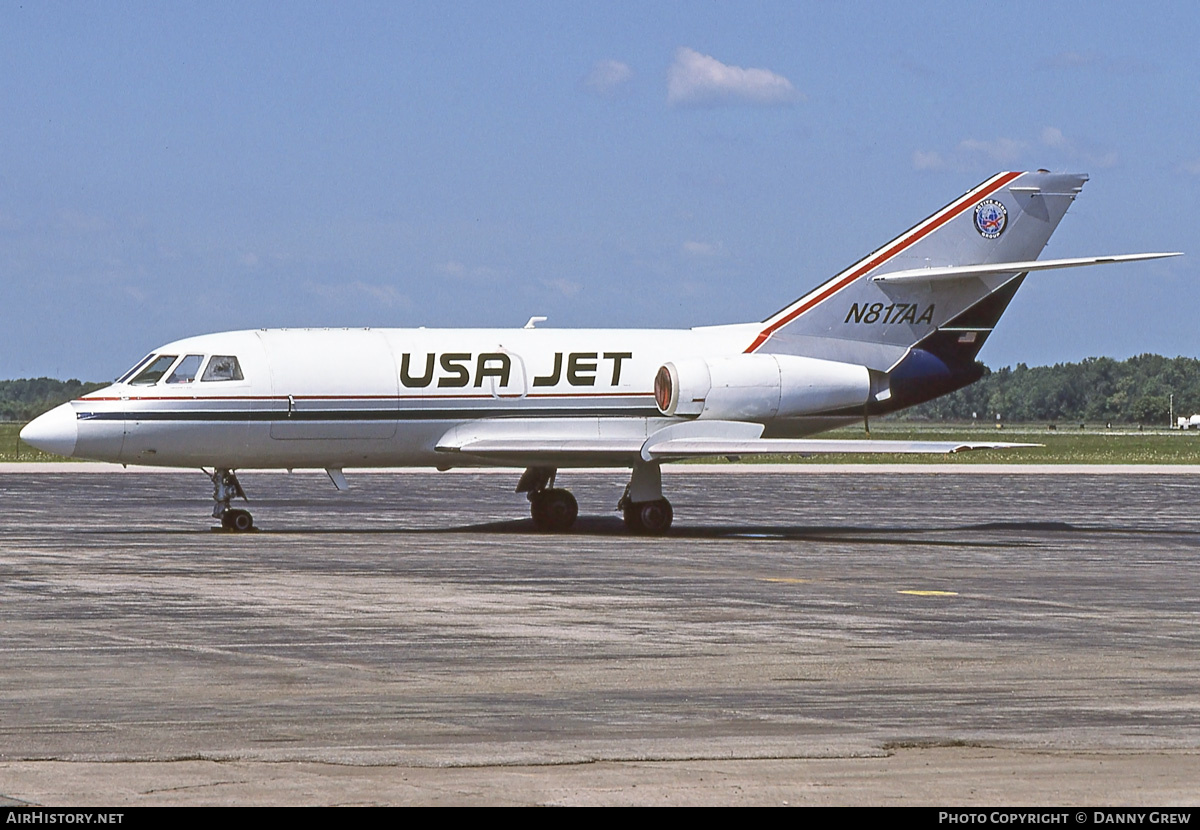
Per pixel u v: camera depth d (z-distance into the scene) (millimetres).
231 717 43875
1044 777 36750
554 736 41438
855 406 118375
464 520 125312
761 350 118688
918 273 117000
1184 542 109812
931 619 66062
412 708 45406
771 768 37625
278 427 108062
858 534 115500
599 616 65938
